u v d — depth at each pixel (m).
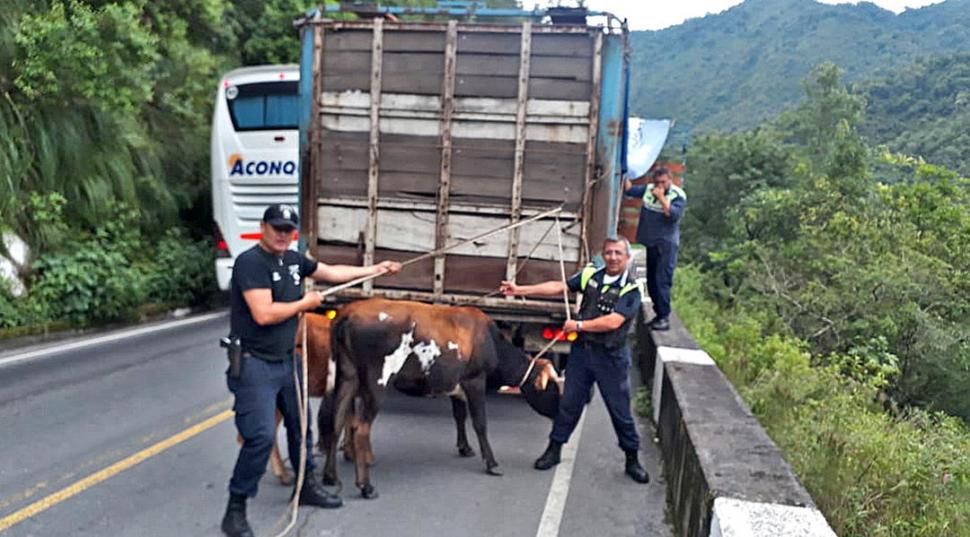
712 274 21.12
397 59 6.48
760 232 19.98
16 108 10.63
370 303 5.37
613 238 5.74
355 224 6.66
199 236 15.16
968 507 5.75
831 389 9.15
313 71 6.61
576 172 6.36
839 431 6.96
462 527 4.86
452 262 6.57
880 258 15.69
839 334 15.08
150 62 10.80
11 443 5.93
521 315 6.64
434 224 6.56
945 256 16.36
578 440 6.79
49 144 11.02
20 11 10.17
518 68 6.34
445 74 6.40
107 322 11.07
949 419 10.66
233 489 4.47
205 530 4.62
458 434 6.20
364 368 5.25
